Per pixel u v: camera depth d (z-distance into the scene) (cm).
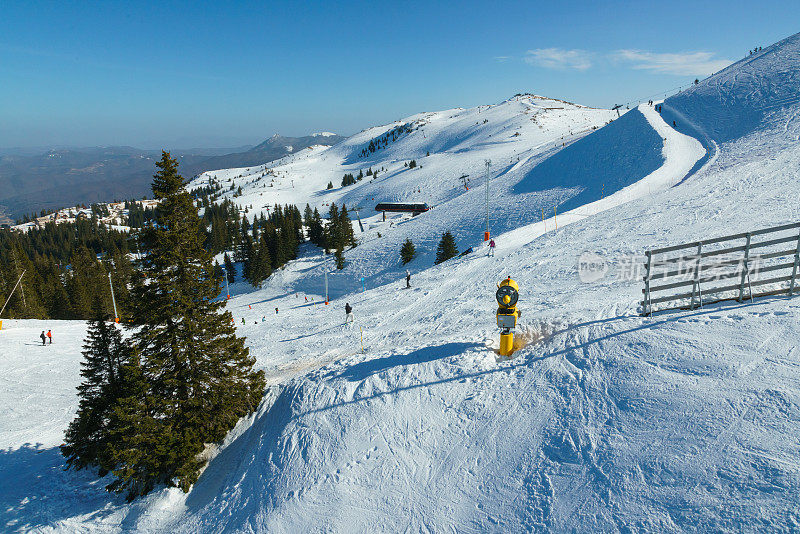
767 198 2402
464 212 7981
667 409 720
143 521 1094
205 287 1340
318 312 3981
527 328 1216
